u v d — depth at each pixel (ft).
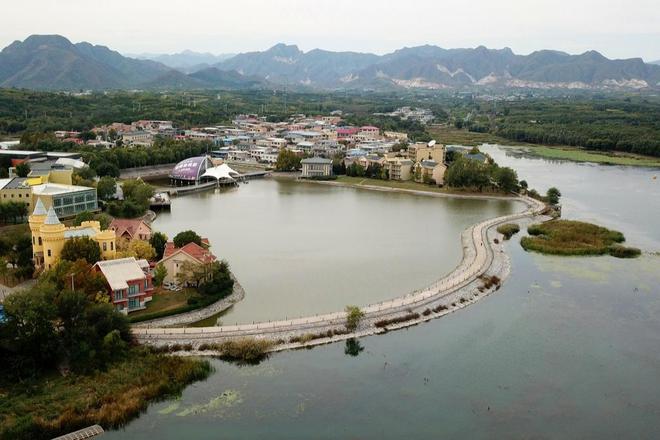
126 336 423.64
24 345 387.34
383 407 371.35
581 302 547.90
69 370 391.86
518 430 353.10
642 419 367.45
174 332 440.45
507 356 439.63
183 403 369.71
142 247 575.79
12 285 522.88
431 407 373.40
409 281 590.14
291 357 428.15
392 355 435.94
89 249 522.06
